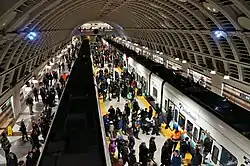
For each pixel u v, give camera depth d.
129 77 29.58
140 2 25.77
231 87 20.73
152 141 13.80
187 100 15.20
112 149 13.85
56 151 5.48
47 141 5.99
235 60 18.72
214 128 11.79
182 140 14.11
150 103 22.48
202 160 12.67
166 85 19.31
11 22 11.17
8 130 17.44
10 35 11.93
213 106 13.13
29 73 24.44
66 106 8.65
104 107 22.75
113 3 29.11
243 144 9.69
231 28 16.70
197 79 27.58
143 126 17.47
